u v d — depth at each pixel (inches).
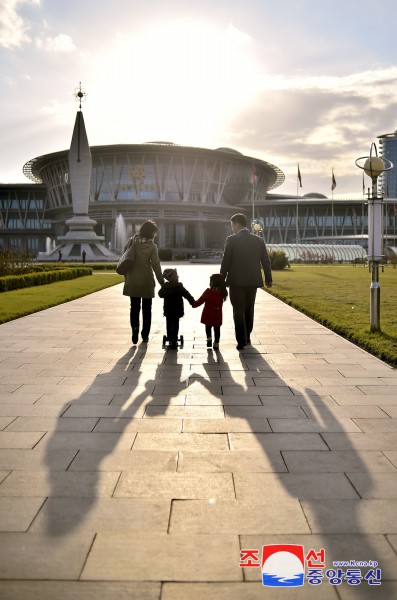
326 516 149.4
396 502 157.8
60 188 5772.6
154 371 337.7
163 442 208.2
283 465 185.3
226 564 127.1
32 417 240.1
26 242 6555.1
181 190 5531.5
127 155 5295.3
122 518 147.9
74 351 409.1
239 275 408.5
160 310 721.6
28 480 172.9
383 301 813.9
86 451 198.5
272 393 282.0
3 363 362.3
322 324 573.0
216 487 167.8
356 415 242.4
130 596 115.6
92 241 3570.4
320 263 3961.6
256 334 498.6
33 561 127.6
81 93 3346.5
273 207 6318.9
